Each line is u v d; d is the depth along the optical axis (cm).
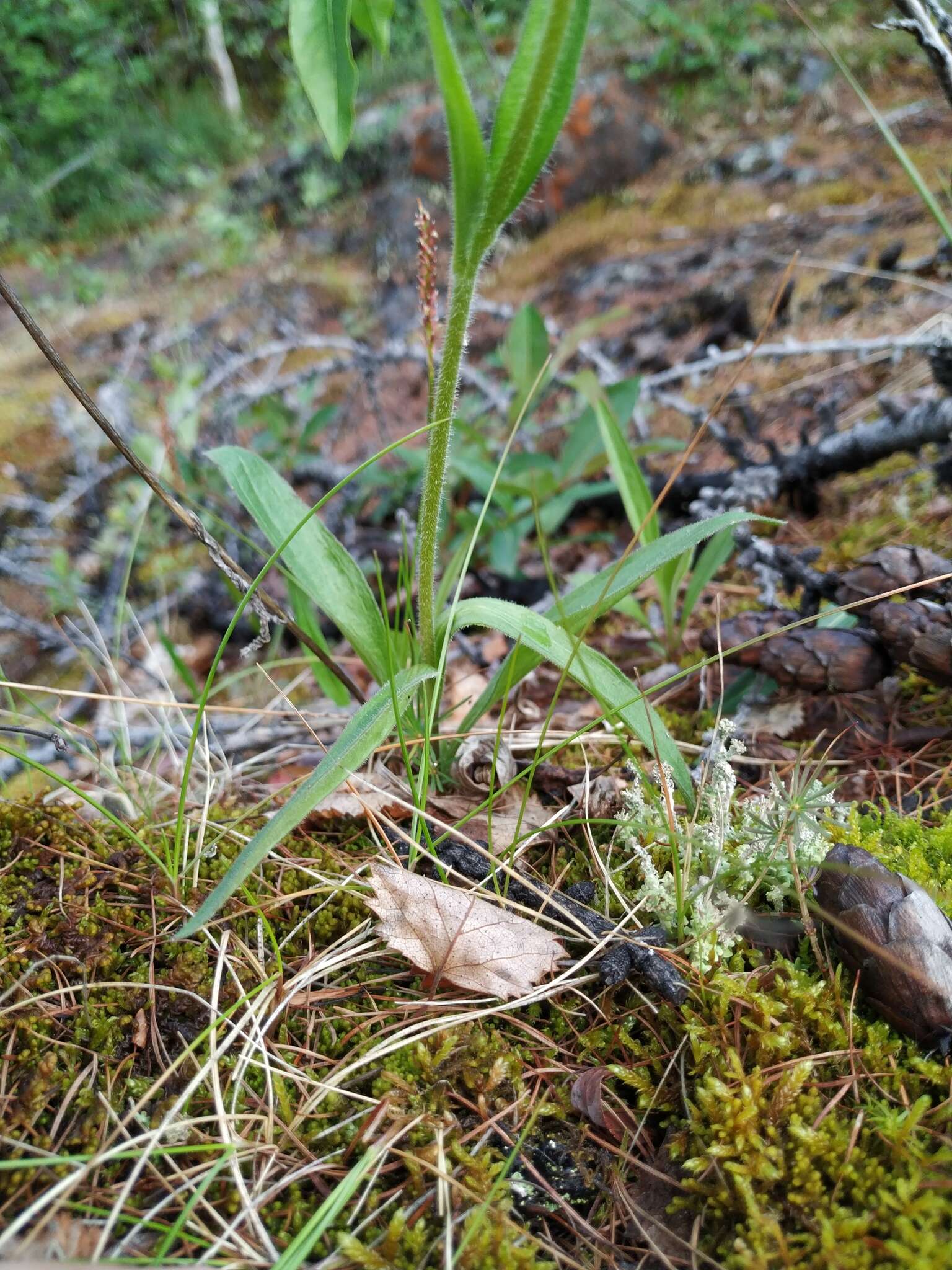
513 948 16
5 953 17
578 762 22
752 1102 13
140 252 100
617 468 26
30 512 51
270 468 21
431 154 88
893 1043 14
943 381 30
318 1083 15
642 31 99
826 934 16
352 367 56
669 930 16
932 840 18
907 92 77
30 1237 12
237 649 39
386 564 39
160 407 29
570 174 80
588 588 20
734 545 28
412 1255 13
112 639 39
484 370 60
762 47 89
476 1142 14
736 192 74
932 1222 12
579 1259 13
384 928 16
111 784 25
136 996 16
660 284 62
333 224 97
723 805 17
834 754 22
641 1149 14
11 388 67
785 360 46
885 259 48
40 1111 14
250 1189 13
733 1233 13
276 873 19
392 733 22
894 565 23
